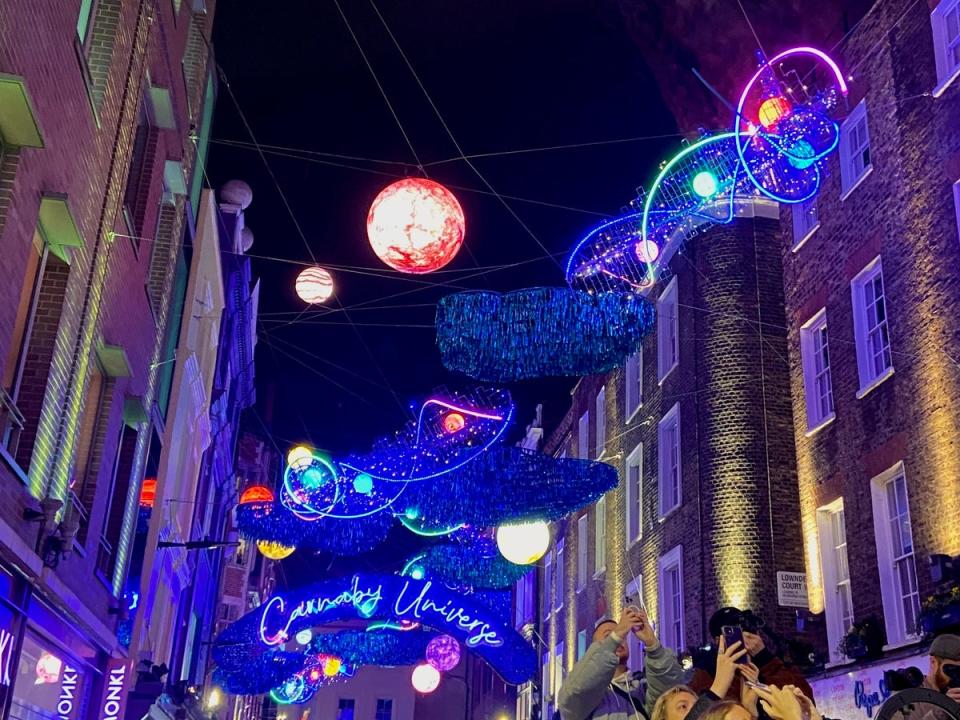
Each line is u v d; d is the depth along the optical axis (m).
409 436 13.45
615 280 13.03
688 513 17.78
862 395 13.47
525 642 17.59
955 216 11.85
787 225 16.64
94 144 10.69
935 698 4.23
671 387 19.44
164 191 16.75
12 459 8.87
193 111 18.19
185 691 21.92
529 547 13.60
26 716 10.52
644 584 20.05
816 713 3.87
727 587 15.98
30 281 9.93
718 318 17.66
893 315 12.94
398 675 53.59
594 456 25.72
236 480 38.34
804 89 11.82
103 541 13.41
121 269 12.76
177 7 15.25
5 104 7.74
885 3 13.97
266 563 51.16
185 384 21.67
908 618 12.16
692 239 18.67
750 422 16.80
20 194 8.41
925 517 11.72
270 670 21.22
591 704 4.73
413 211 7.83
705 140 11.43
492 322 9.84
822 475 14.57
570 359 10.20
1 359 8.56
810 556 14.81
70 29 9.30
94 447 12.66
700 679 5.11
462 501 13.31
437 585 17.33
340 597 16.94
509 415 13.17
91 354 11.76
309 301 12.35
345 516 14.42
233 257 28.00
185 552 24.12
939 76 12.44
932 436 11.80
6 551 8.46
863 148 14.38
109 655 13.55
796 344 15.91
